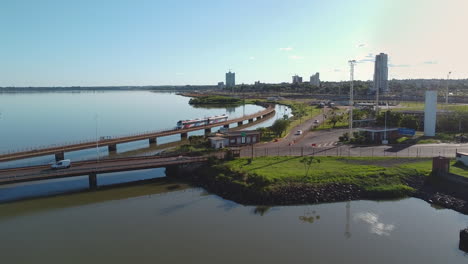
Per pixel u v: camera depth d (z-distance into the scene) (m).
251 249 39.53
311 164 65.75
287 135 103.88
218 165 66.31
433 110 96.06
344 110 176.38
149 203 54.41
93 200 56.09
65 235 43.53
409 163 66.00
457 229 44.69
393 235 43.12
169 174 69.94
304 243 40.94
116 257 38.06
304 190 55.06
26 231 44.84
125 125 163.62
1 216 49.75
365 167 63.34
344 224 46.25
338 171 60.88
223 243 40.97
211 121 152.25
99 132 141.25
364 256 38.16
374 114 132.38
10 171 62.50
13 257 38.38
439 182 57.88
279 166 64.44
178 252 38.94
